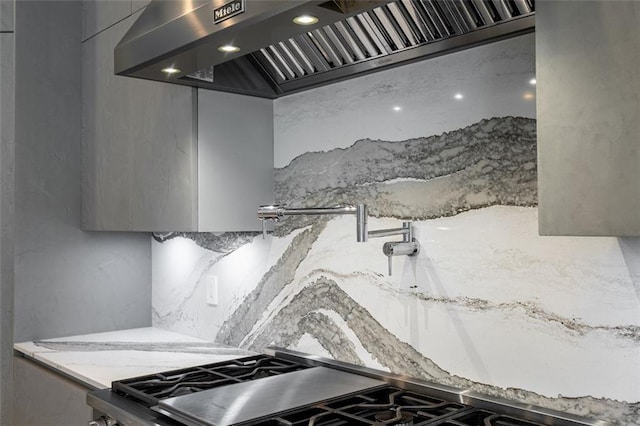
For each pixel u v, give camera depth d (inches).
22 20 106.0
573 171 43.1
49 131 108.5
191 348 98.7
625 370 54.7
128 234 117.6
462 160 67.4
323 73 79.9
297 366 82.4
